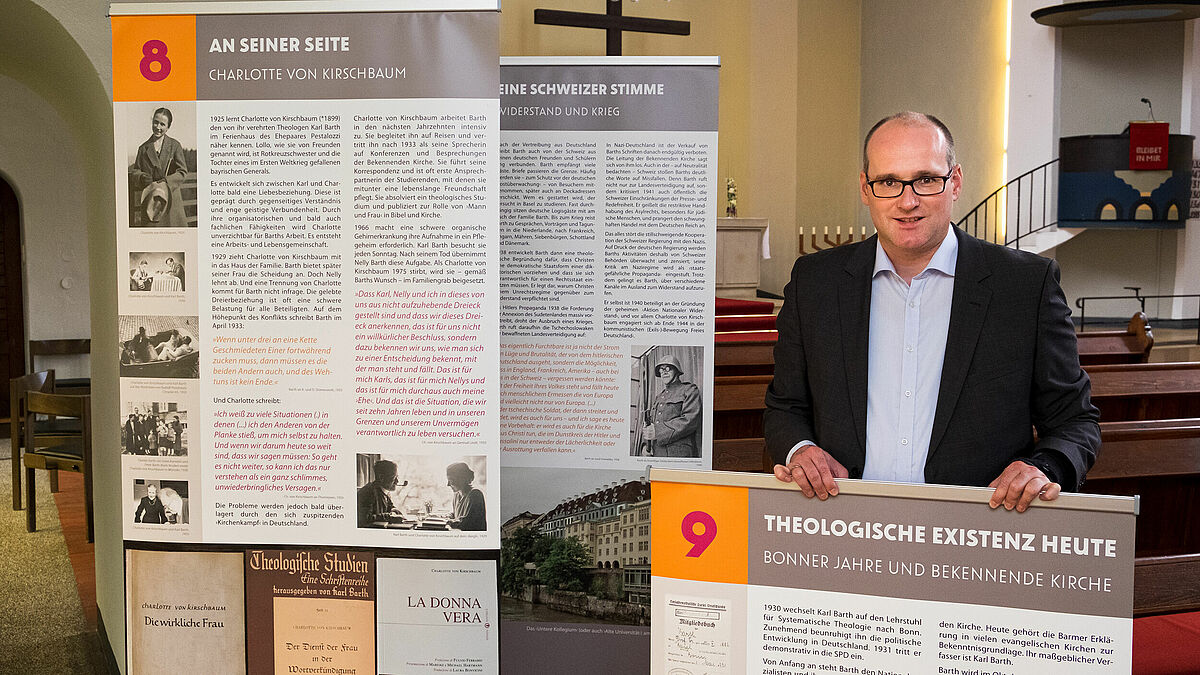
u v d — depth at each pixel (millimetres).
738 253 9555
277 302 2236
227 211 2229
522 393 2771
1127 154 9969
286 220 2221
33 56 3770
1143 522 3609
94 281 3791
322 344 2238
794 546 1739
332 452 2262
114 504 3471
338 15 2182
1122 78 10859
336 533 2277
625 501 2777
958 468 2033
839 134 12547
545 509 2793
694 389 2734
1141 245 11336
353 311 2229
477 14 2166
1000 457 2033
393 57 2178
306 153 2207
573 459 2779
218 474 2281
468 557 2258
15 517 6344
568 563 2801
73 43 3096
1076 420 1996
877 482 1693
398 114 2184
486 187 2186
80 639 4211
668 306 2723
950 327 2051
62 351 9734
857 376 2107
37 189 9562
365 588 2283
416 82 2176
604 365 2746
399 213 2199
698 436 2746
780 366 2285
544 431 2777
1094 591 1610
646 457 2762
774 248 11211
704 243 2695
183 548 2303
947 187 1968
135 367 2279
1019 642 1647
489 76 2170
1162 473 3246
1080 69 10828
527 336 2752
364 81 2186
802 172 12352
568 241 2715
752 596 1762
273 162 2213
